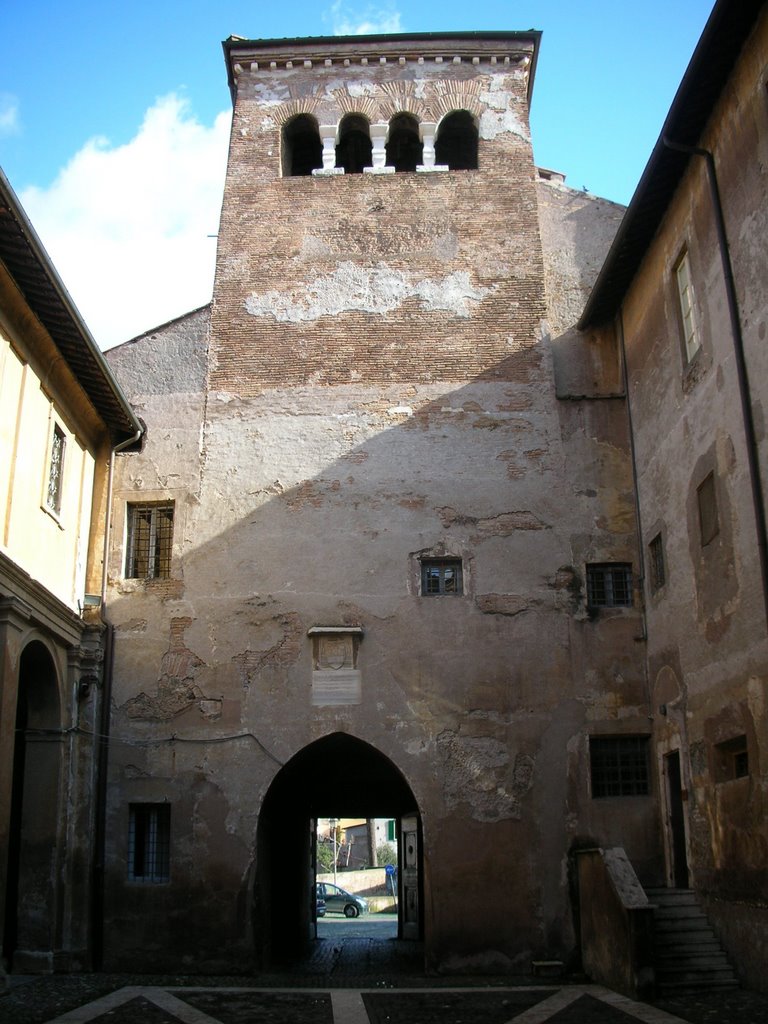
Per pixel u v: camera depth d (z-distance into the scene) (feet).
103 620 60.44
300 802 76.74
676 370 54.44
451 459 63.31
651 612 58.70
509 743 58.13
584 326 66.33
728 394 47.06
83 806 57.21
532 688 59.06
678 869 54.29
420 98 74.02
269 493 62.80
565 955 54.75
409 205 70.03
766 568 42.45
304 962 66.59
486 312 66.74
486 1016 41.81
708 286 49.57
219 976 54.03
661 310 56.95
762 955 42.63
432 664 59.41
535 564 61.21
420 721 58.44
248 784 57.72
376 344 66.03
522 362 65.36
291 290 67.56
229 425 64.34
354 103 73.97
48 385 54.54
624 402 63.87
